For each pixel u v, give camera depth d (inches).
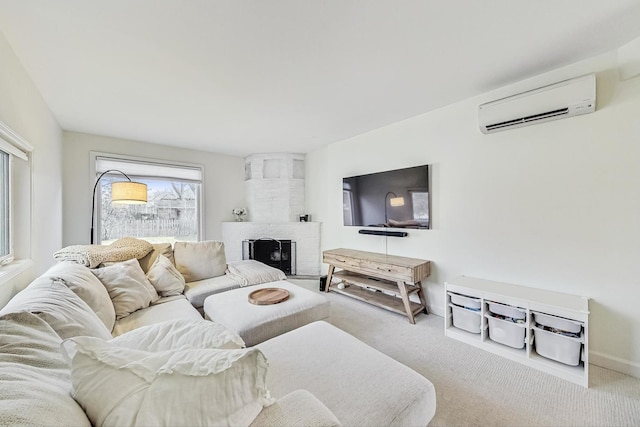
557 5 56.6
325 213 181.5
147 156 165.5
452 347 86.8
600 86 75.1
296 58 75.9
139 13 57.7
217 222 194.9
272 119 125.3
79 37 65.6
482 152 100.0
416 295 122.6
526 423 55.6
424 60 77.5
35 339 32.8
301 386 43.9
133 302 79.4
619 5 56.5
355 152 152.3
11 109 69.3
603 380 68.7
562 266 82.4
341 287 143.0
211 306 85.9
